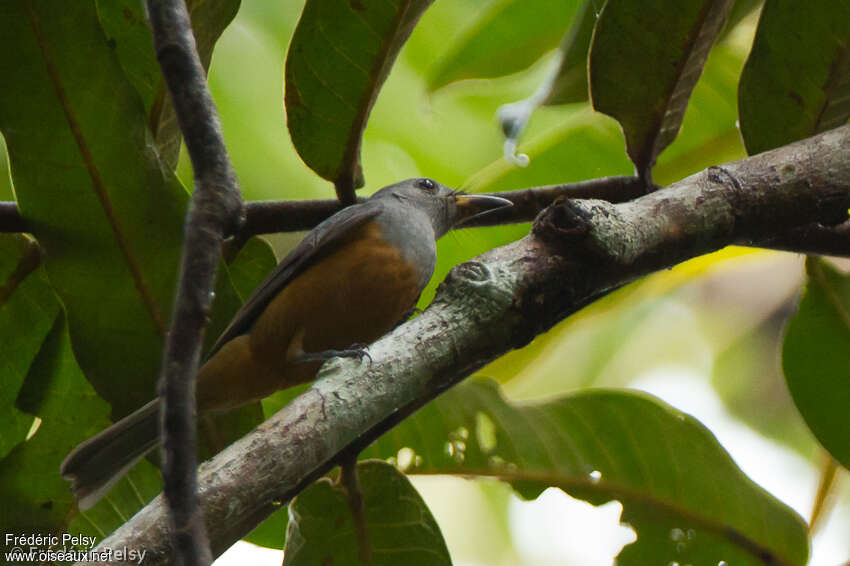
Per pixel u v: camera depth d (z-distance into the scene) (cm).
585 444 686
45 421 638
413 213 730
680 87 574
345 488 582
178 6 348
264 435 382
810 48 554
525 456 680
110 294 572
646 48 564
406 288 690
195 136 329
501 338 440
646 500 671
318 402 397
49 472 638
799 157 486
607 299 823
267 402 757
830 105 569
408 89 1325
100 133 548
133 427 604
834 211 481
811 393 663
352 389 406
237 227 323
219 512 363
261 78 1307
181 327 298
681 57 562
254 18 1323
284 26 1333
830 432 660
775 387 1284
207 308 302
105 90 545
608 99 582
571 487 678
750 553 656
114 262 567
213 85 1285
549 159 809
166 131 635
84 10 532
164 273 571
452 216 798
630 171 800
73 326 577
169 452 284
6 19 527
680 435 680
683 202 470
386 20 561
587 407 696
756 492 666
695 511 668
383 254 674
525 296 443
